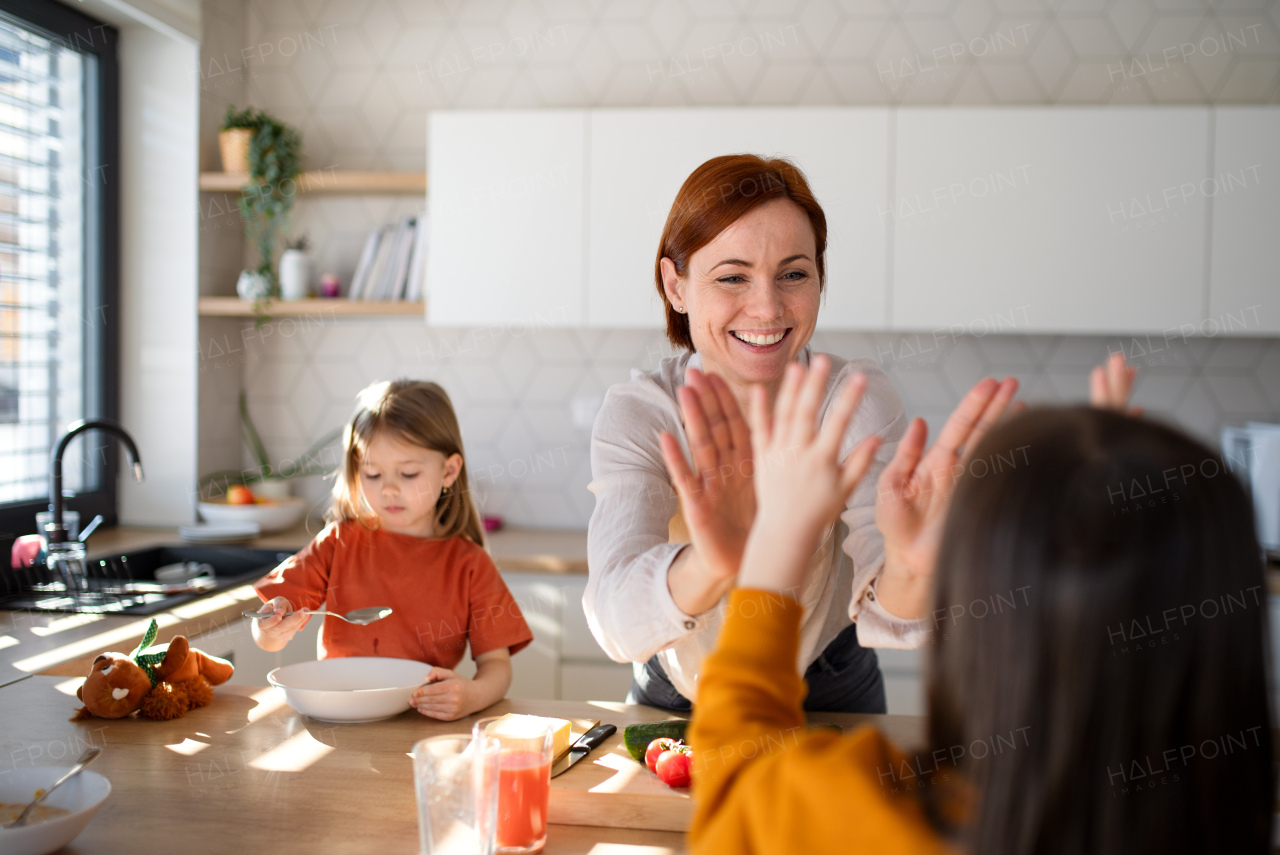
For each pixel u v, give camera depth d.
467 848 0.80
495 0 2.85
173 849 0.84
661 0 2.79
